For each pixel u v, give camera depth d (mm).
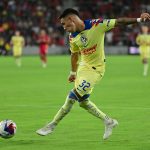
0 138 21406
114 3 125125
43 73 62375
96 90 42469
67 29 20000
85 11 123188
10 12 117562
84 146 19938
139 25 114125
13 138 21531
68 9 19953
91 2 124938
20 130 23578
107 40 113062
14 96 38125
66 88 44219
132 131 23250
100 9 123625
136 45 111062
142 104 33188
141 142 20672
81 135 22297
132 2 125562
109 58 96750
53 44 112188
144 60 59906
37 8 119938
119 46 111688
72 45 20797
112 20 19984
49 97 37406
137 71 65438
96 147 19734
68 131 23297
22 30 113125
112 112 29562
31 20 116688
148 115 28312
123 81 51125
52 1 122812
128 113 29109
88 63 20547
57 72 63938
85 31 20062
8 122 20266
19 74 60906
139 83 48844
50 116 28031
